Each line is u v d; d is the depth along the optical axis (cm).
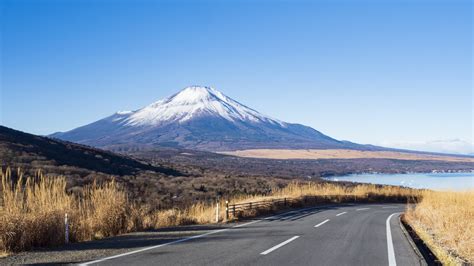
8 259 995
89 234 1400
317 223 2044
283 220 2202
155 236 1445
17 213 1195
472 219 1557
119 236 1447
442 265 1044
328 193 4372
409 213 2525
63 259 993
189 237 1422
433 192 3047
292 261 1031
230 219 2177
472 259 1060
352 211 2977
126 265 928
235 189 5034
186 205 3025
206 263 976
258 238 1434
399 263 1039
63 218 1318
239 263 989
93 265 923
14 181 3247
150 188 4350
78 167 5191
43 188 1355
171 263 962
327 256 1113
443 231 1548
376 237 1535
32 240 1182
